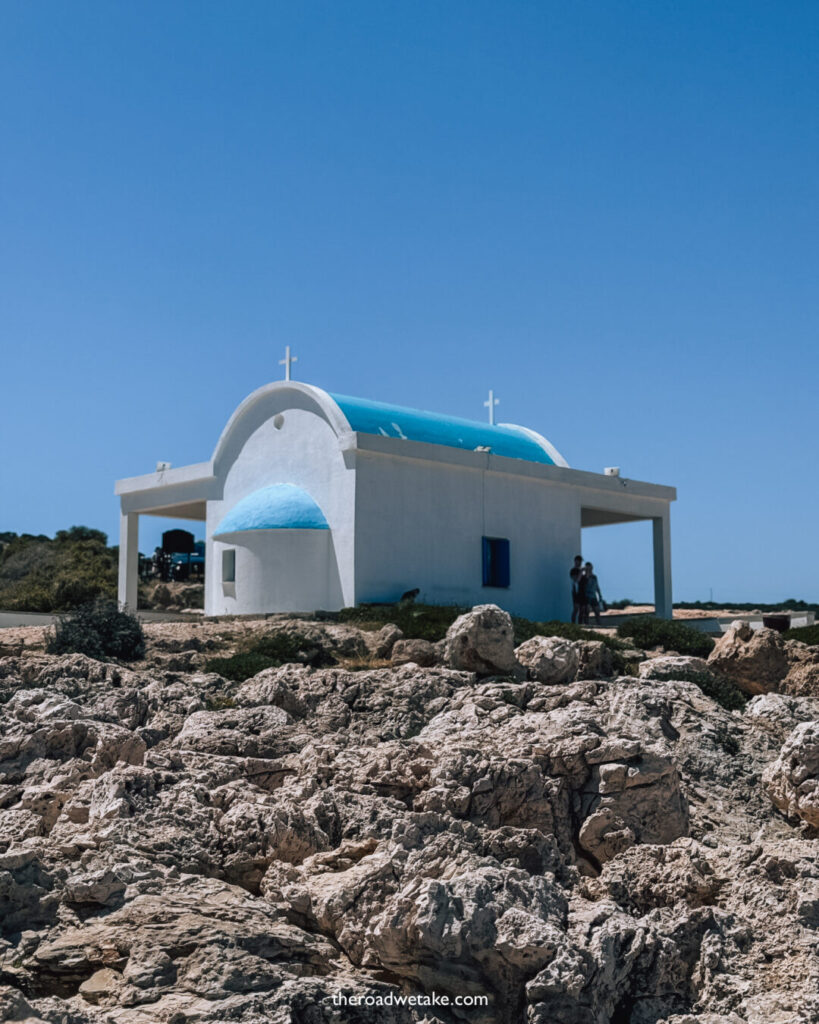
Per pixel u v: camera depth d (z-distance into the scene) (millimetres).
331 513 35344
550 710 18828
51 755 15758
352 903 11250
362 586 34344
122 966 10016
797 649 23750
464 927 10406
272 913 11148
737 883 12430
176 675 22422
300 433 36781
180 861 12195
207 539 39844
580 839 14297
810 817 15992
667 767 14727
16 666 22422
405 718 19453
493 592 37938
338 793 13727
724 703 22656
